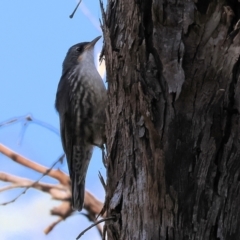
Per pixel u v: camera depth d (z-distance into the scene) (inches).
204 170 311.3
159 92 318.0
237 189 315.9
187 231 308.8
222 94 309.7
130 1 341.4
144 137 323.6
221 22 313.3
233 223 314.3
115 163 345.4
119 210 334.6
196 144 311.3
